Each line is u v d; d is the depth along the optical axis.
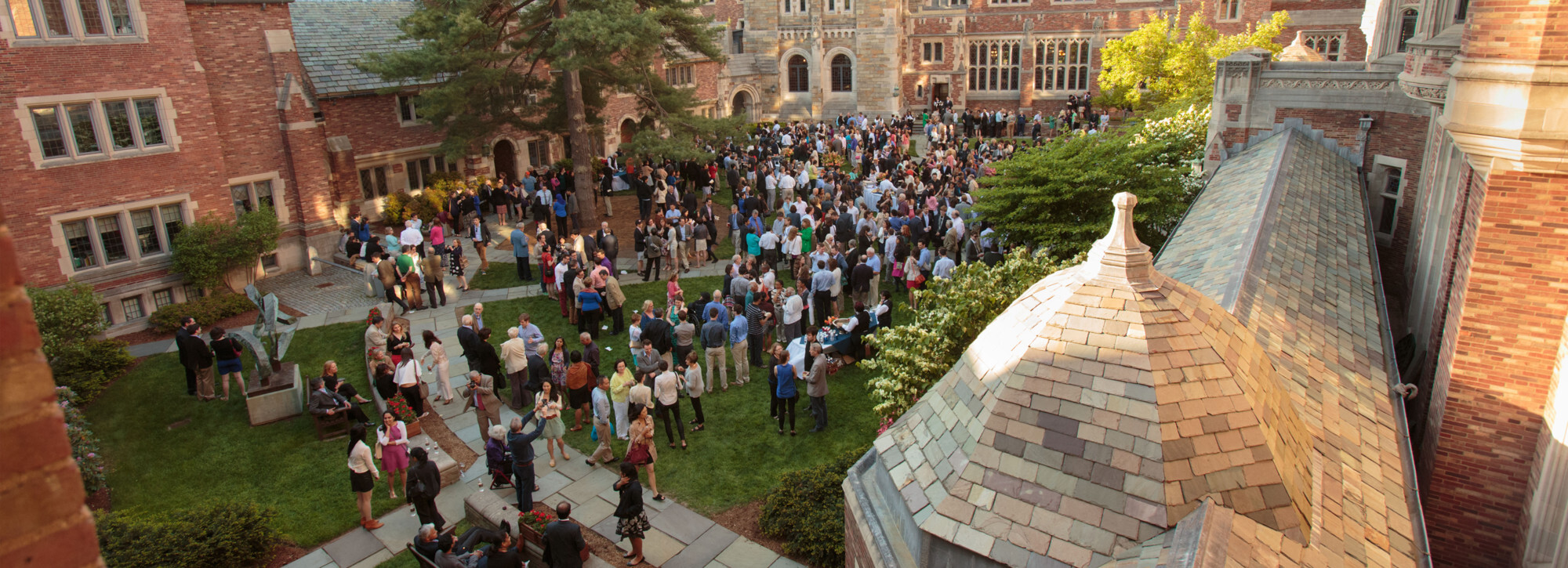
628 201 33.72
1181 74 35.53
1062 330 5.87
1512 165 8.27
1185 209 20.80
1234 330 6.23
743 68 51.50
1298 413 7.12
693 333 16.81
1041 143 37.41
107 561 11.21
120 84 20.70
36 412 1.87
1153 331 5.65
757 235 23.64
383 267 21.50
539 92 33.19
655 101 29.77
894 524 6.47
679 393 16.75
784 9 52.28
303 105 25.30
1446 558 9.62
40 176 19.62
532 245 27.44
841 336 17.84
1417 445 11.18
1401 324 17.28
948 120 47.38
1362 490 6.59
